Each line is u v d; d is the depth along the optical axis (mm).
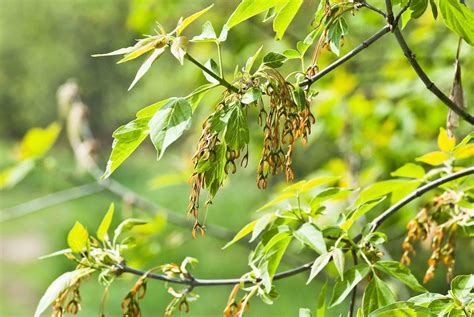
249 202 15992
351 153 6098
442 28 6000
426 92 5797
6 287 18578
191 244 16578
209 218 17484
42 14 37062
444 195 3143
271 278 2574
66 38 37875
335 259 2428
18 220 24250
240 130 2090
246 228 2824
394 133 6016
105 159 27750
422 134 6160
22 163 5984
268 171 2195
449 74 5676
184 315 14469
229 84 2178
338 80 6059
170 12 7207
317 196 2787
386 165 6020
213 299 15266
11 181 5930
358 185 5898
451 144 3139
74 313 2779
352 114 6023
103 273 2842
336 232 2693
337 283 2494
